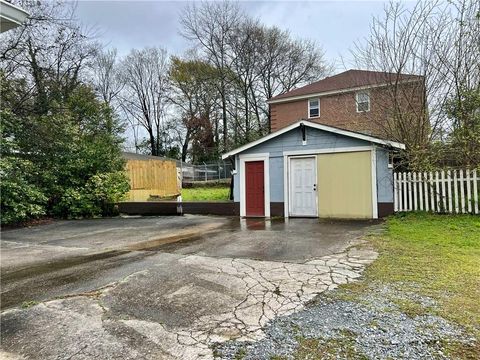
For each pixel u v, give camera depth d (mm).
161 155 37156
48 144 11797
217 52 29141
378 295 3254
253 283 3814
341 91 15727
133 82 37000
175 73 34844
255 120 29078
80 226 9945
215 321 2887
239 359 2281
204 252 5547
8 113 10461
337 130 9352
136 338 2646
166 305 3291
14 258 5863
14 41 13180
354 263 4418
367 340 2432
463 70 8969
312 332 2600
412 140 9000
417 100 9414
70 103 15750
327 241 6012
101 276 4422
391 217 8242
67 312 3240
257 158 10703
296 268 4324
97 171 12797
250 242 6258
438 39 9266
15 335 2793
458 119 8859
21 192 10281
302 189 10031
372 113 11383
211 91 31359
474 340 2359
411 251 4836
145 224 9867
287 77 29078
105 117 15891
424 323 2637
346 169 9367
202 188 23859
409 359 2170
